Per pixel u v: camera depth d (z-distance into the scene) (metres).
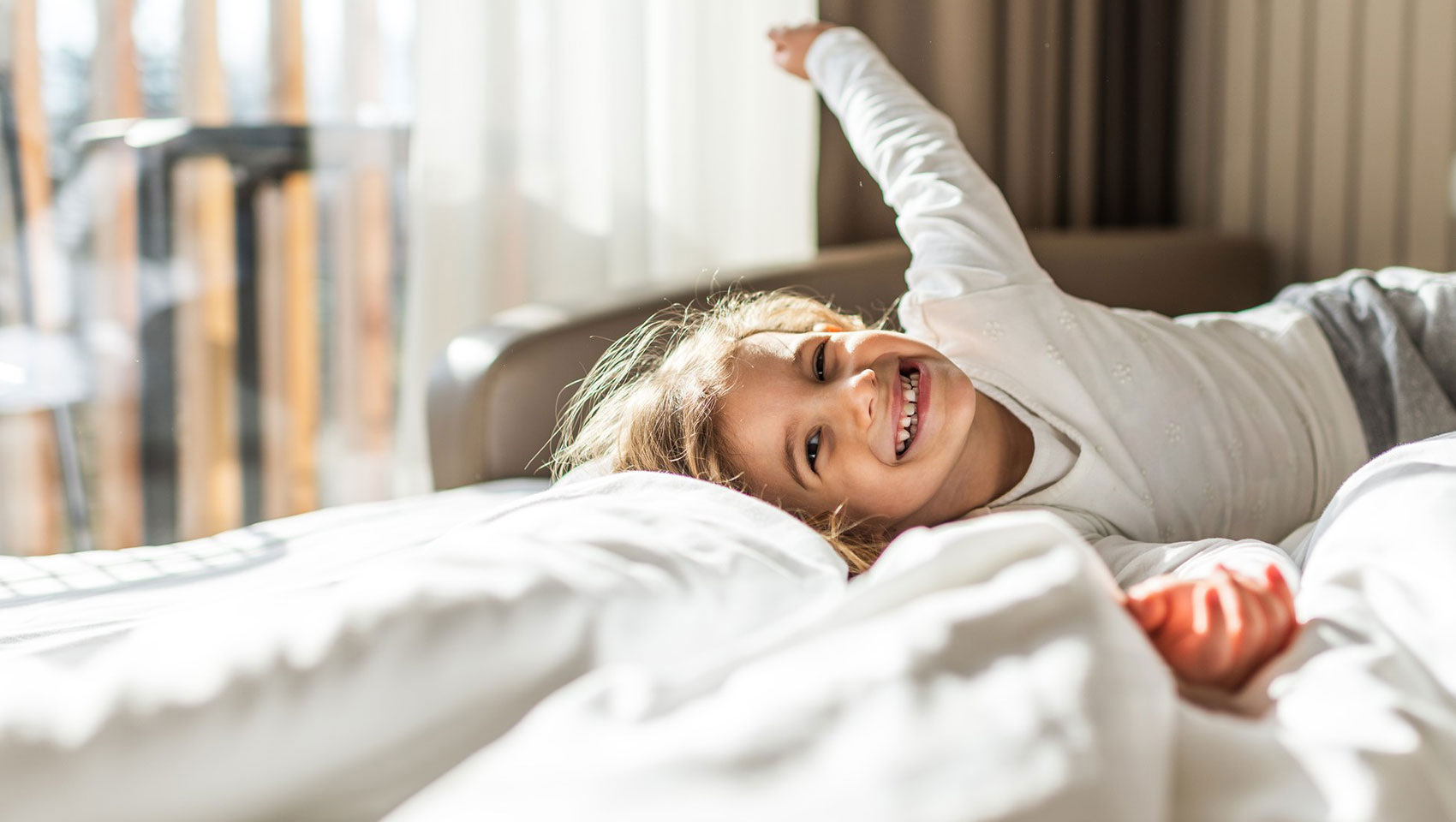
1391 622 0.51
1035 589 0.42
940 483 0.93
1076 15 2.40
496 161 1.92
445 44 1.86
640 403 1.01
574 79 1.96
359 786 0.41
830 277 1.64
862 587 0.50
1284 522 1.15
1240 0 2.46
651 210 2.05
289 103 1.78
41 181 1.65
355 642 0.43
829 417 0.91
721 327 1.08
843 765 0.34
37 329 1.67
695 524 0.58
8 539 1.67
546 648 0.45
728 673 0.41
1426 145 2.20
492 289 1.93
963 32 2.25
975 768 0.34
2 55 1.62
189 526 1.78
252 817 0.40
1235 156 2.50
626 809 0.32
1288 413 1.17
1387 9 2.23
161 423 1.75
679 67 2.05
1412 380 1.19
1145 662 0.41
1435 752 0.42
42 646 0.60
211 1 1.72
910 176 1.33
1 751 0.38
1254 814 0.39
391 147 1.85
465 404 1.31
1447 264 2.19
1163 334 1.19
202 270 1.75
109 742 0.39
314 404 1.85
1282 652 0.52
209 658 0.42
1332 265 2.36
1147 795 0.36
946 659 0.38
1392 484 0.61
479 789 0.34
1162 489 1.09
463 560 0.49
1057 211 2.46
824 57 1.55
